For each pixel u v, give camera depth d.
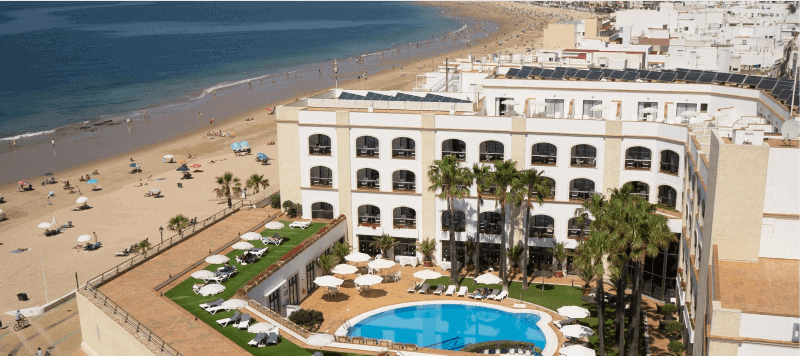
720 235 36.22
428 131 65.19
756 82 64.44
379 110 69.94
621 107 68.75
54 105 176.00
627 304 57.56
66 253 75.94
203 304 50.59
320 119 67.69
